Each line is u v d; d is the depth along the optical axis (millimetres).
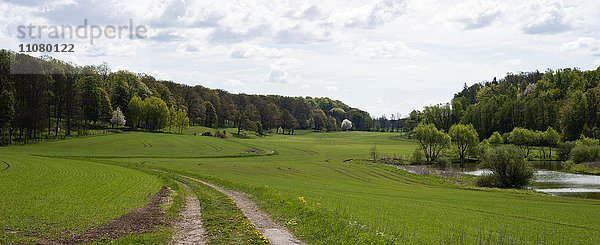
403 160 100500
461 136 106625
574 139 123000
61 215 20359
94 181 38125
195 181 43219
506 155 61594
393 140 184375
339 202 31688
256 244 15469
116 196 29000
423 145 103562
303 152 112688
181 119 147125
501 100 187000
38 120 101875
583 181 67562
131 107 135000
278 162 84250
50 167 49562
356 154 111250
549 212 33594
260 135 185000
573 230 26266
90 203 25234
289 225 18906
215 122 185125
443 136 101125
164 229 18359
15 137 98188
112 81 149500
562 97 158500
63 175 42094
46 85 113438
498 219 29062
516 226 26719
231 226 18922
